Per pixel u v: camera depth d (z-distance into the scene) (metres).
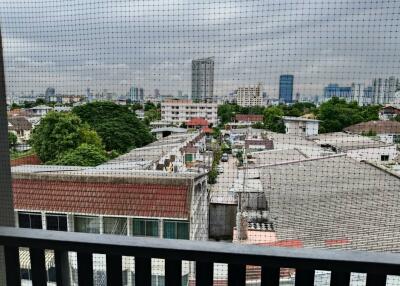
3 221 1.10
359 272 0.66
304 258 0.67
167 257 0.71
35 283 0.78
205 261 0.70
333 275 0.67
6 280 0.80
